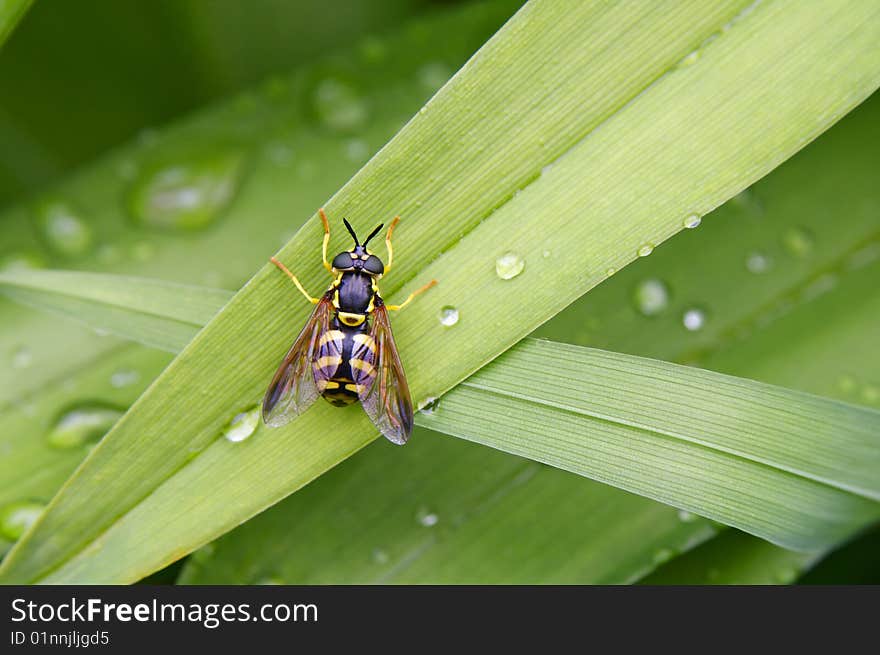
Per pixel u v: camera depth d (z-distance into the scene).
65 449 0.22
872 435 0.20
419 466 0.22
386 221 0.21
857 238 0.22
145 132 0.24
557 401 0.21
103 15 0.24
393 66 0.24
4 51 0.24
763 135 0.20
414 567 0.22
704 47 0.20
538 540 0.22
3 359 0.22
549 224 0.21
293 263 0.21
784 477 0.20
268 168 0.23
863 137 0.23
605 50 0.20
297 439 0.21
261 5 0.24
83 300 0.21
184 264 0.23
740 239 0.22
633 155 0.20
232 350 0.21
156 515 0.21
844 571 0.23
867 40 0.20
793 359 0.22
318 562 0.22
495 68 0.20
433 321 0.21
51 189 0.23
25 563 0.20
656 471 0.20
